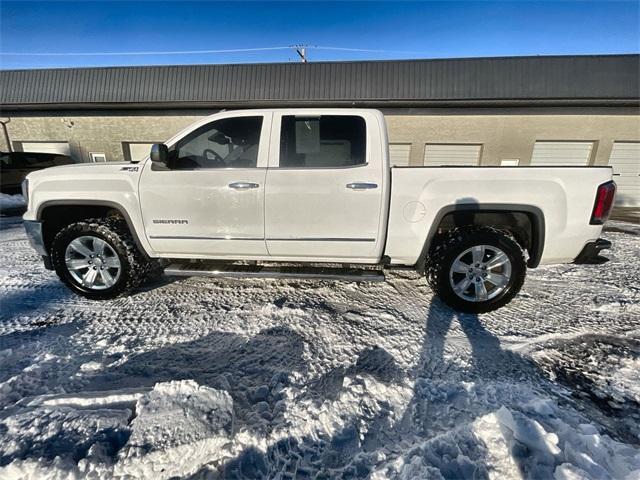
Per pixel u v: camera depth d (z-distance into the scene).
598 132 10.72
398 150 11.51
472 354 2.33
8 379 2.03
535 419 1.70
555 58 10.66
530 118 10.84
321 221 2.79
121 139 12.28
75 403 1.82
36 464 1.45
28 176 3.07
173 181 2.82
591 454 1.49
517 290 2.82
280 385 2.00
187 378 2.07
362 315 2.87
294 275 2.90
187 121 11.98
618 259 4.56
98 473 1.43
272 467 1.49
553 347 2.42
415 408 1.81
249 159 2.85
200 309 2.96
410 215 2.75
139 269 3.09
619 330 2.67
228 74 11.68
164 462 1.48
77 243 3.04
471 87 10.88
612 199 2.64
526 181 2.64
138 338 2.51
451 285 2.84
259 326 2.69
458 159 11.42
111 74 12.02
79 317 2.82
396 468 1.45
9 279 3.62
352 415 1.76
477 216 2.94
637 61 10.41
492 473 1.42
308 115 2.83
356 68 11.34
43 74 12.24
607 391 1.98
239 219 2.83
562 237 2.69
